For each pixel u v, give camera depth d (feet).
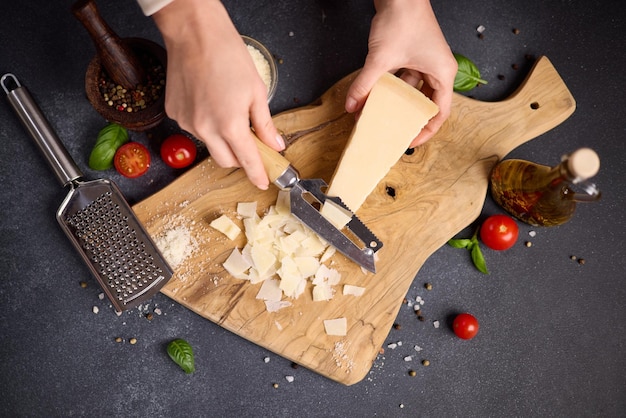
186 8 1.70
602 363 2.29
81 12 1.83
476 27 2.37
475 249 2.23
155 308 2.19
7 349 2.16
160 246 2.12
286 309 2.13
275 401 2.20
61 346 2.17
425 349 2.25
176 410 2.18
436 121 2.07
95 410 2.16
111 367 2.17
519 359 2.27
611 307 2.31
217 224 2.12
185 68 1.76
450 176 2.21
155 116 2.06
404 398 2.24
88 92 2.05
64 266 2.19
